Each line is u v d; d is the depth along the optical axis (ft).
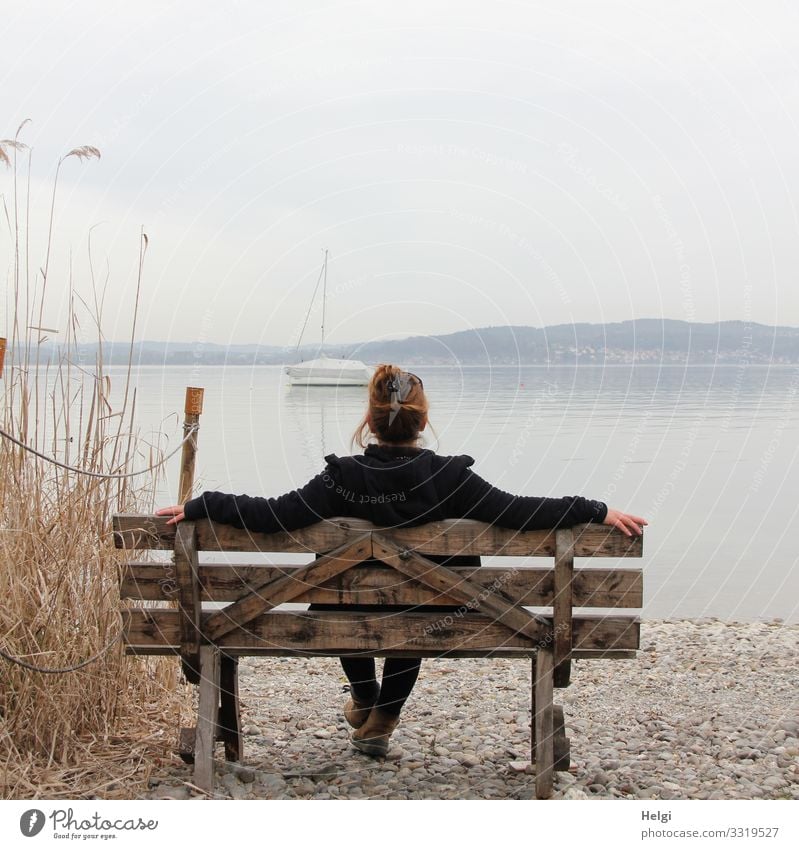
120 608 12.30
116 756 13.62
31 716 13.44
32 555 13.93
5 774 12.58
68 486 14.60
